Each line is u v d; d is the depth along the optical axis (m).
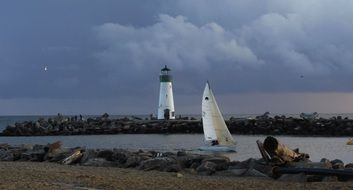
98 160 28.78
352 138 72.12
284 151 23.42
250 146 57.34
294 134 80.94
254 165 23.62
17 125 92.00
